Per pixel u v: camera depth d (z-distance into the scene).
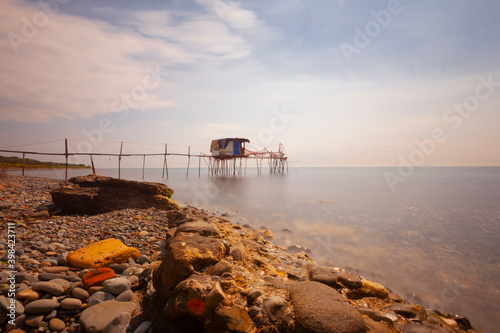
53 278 4.43
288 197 24.50
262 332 2.52
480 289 6.24
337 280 4.59
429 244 9.73
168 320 3.06
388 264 7.79
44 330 3.28
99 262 5.29
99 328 3.15
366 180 49.81
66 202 11.05
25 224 8.48
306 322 2.36
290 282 4.20
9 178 18.03
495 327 4.80
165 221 10.52
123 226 9.17
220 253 4.15
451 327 4.33
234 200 22.61
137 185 13.03
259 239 8.95
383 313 3.60
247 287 3.35
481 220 13.98
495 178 55.97
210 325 2.66
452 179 53.56
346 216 15.30
